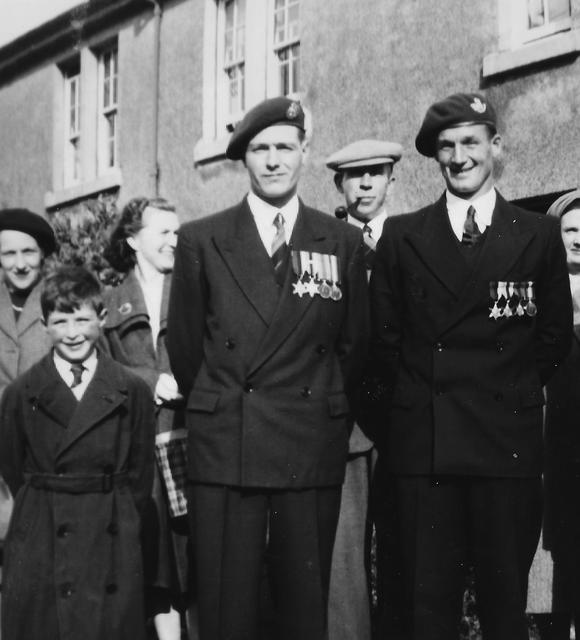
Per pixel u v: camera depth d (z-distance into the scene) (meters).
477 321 3.24
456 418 3.20
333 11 7.52
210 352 3.28
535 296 3.31
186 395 3.45
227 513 3.18
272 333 3.19
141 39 9.66
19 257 4.27
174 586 3.96
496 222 3.29
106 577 3.40
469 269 3.25
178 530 3.96
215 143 8.70
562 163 5.94
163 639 3.99
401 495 3.30
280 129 3.31
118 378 3.58
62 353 3.55
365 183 4.27
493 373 3.21
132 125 9.78
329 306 3.28
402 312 3.42
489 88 6.38
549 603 4.08
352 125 7.34
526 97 6.15
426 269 3.31
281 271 3.28
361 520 3.75
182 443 3.94
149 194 9.48
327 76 7.55
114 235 4.27
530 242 3.27
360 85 7.28
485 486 3.19
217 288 3.28
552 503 3.91
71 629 3.32
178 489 3.88
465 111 3.29
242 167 8.52
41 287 4.32
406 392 3.32
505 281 3.23
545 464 3.93
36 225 4.30
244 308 3.24
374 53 7.18
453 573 3.24
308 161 7.65
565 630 4.06
